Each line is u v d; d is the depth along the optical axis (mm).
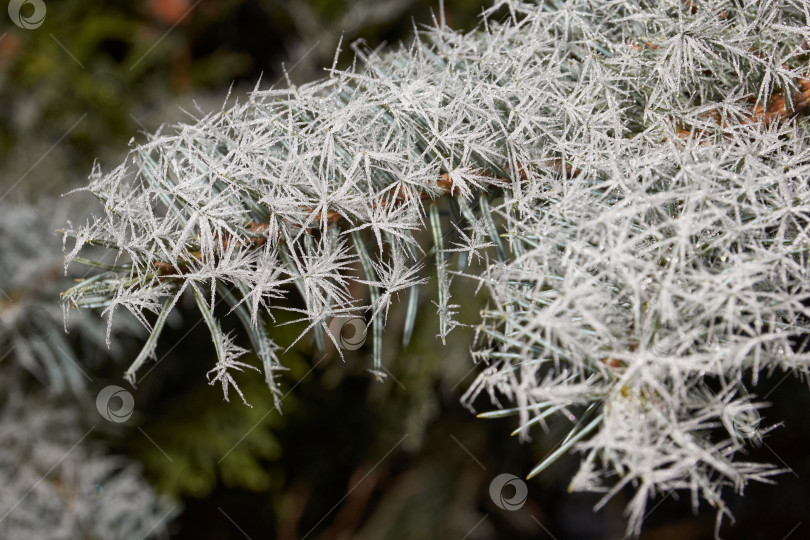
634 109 249
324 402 465
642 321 217
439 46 262
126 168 246
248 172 237
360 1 457
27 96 477
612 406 212
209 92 499
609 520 472
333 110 244
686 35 241
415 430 441
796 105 247
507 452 463
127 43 508
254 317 234
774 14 243
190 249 242
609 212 217
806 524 406
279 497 481
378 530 476
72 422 401
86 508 383
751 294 214
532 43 250
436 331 424
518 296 224
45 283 363
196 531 469
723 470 210
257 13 491
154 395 435
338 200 235
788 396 373
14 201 445
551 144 244
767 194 235
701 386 220
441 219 254
